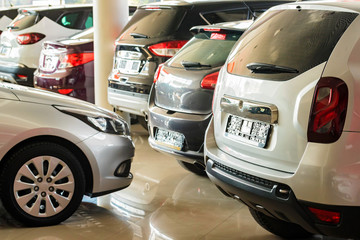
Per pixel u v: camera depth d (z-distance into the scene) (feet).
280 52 10.13
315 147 9.11
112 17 23.47
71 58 23.95
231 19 20.30
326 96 9.08
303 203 9.23
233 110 10.87
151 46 19.48
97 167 13.08
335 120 8.95
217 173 11.00
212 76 14.61
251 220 13.47
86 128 12.97
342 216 8.98
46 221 12.62
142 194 15.55
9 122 12.21
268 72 10.17
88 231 12.50
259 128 10.28
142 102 19.56
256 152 10.27
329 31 9.57
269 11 11.28
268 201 9.78
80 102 13.66
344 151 8.93
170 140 15.24
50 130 12.50
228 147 11.08
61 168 12.71
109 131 13.33
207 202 14.85
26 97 12.70
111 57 23.63
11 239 11.85
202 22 19.90
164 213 13.94
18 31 28.94
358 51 9.17
